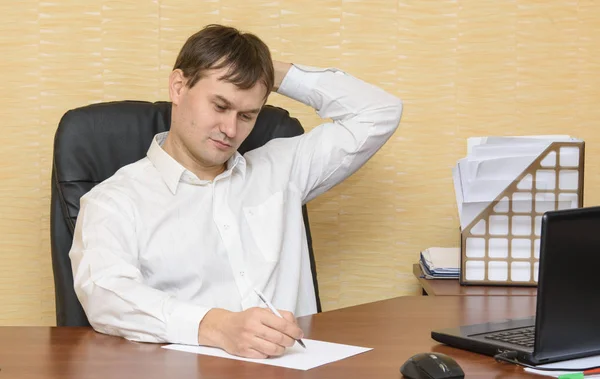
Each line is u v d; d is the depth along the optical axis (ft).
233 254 5.65
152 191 5.60
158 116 6.32
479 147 6.02
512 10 7.89
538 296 3.75
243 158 5.94
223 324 4.25
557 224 3.71
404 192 8.04
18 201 7.62
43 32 7.54
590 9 7.92
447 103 7.95
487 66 7.93
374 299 8.14
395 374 3.76
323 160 6.39
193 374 3.75
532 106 7.97
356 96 6.50
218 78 5.27
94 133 6.07
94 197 5.45
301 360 4.00
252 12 7.77
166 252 5.44
